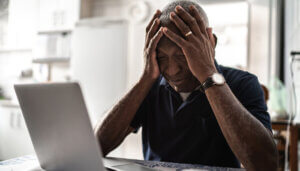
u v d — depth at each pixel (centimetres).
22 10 416
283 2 336
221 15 338
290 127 179
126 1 396
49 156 64
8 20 420
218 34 340
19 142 352
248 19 333
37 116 61
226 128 72
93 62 370
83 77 373
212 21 340
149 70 86
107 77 363
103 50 365
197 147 96
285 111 226
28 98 60
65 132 55
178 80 82
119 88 358
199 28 79
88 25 373
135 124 103
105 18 369
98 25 368
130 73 380
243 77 96
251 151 68
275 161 69
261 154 68
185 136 97
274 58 331
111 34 363
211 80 74
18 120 352
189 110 94
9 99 405
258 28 335
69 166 59
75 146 55
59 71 410
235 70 101
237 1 335
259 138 69
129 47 381
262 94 93
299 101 225
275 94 250
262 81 332
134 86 91
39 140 64
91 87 369
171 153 98
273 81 265
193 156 96
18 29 416
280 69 334
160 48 79
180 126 97
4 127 362
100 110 364
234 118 71
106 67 364
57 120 56
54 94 54
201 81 75
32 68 416
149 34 83
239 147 70
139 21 382
